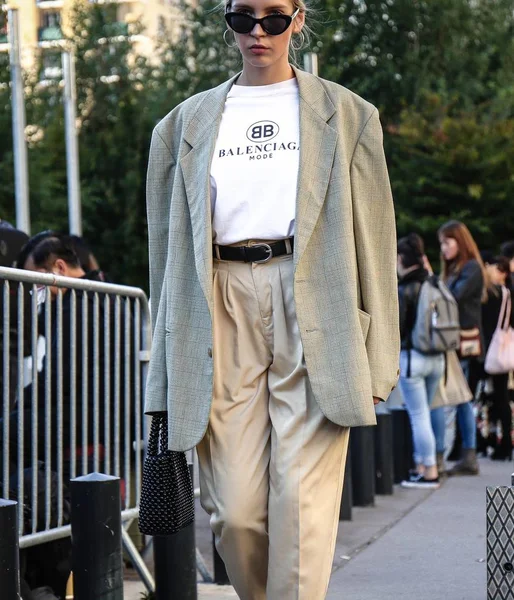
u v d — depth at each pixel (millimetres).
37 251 6191
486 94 37344
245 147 3535
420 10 37844
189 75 39438
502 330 11227
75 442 5258
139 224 34562
